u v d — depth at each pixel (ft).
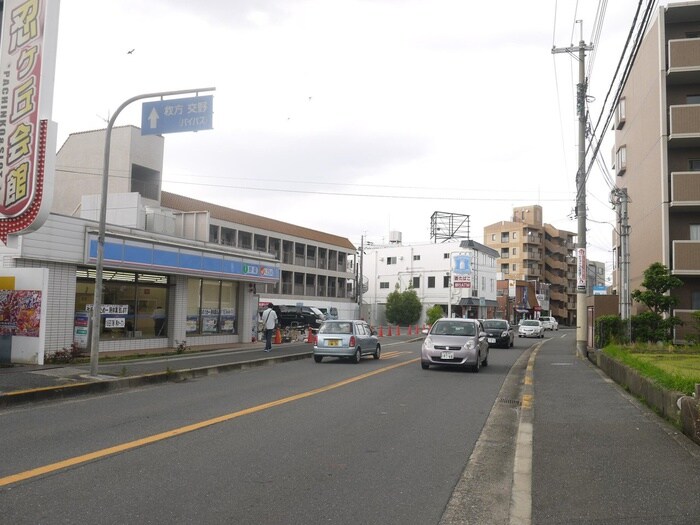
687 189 77.20
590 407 31.14
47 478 17.88
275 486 17.44
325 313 144.97
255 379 44.65
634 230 98.58
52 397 33.94
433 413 30.48
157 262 61.82
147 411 30.01
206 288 75.51
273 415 29.01
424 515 15.30
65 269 52.65
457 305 193.98
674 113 77.92
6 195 43.11
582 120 69.05
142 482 17.58
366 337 62.90
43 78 42.63
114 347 59.41
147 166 116.37
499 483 18.58
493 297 218.79
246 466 19.54
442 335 53.52
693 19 83.25
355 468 19.60
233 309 81.41
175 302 67.87
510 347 95.61
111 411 30.01
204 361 53.36
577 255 71.26
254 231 145.89
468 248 193.47
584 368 53.83
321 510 15.46
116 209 69.31
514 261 262.06
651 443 22.56
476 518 15.28
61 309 52.24
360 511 15.47
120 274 60.80
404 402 33.86
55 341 51.60
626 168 105.50
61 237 51.19
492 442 24.39
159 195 119.24
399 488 17.56
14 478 17.80
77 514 14.79
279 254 157.58
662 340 65.62
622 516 14.64
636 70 95.96
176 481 17.74
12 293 46.29
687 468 18.97
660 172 80.48
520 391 40.16
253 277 80.59
